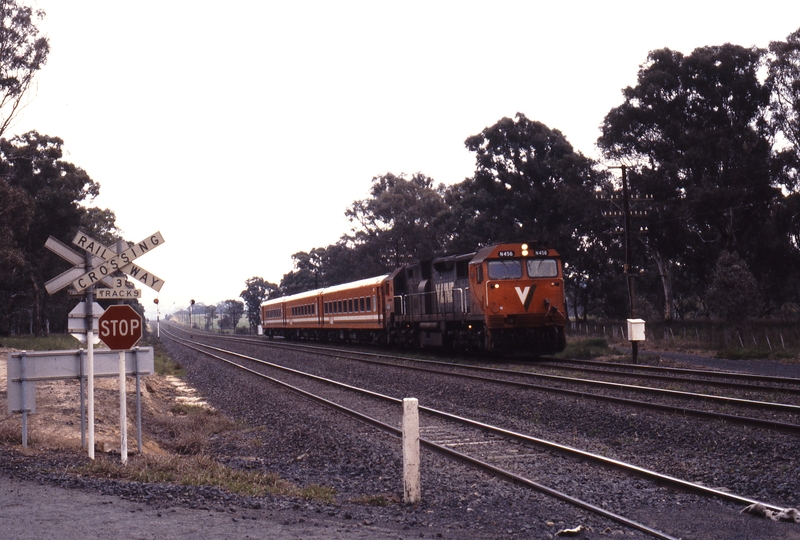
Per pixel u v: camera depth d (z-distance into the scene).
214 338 84.25
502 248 27.36
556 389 17.69
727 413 14.08
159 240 11.29
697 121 51.56
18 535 6.34
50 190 59.81
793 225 49.94
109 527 6.66
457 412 16.42
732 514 7.73
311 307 54.09
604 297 64.88
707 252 52.47
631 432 13.05
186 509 7.53
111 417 16.08
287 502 8.32
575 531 7.06
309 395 19.84
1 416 14.93
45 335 72.19
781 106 49.59
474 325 29.06
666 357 31.25
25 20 40.03
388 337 39.22
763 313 55.88
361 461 11.71
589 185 57.69
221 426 16.56
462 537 6.97
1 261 44.00
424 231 70.94
